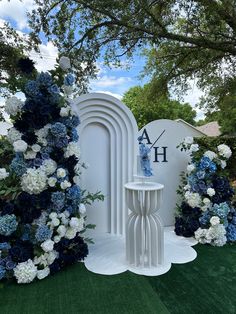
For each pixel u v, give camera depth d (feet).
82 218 9.99
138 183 10.03
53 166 9.01
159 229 9.36
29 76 9.30
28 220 8.46
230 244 11.54
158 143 13.58
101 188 13.12
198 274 8.77
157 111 73.05
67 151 9.55
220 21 20.18
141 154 9.95
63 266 9.30
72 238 9.49
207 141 15.26
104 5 17.57
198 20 20.35
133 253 9.50
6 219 8.16
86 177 12.72
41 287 8.05
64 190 9.32
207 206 11.84
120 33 20.99
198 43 21.04
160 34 20.03
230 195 11.99
